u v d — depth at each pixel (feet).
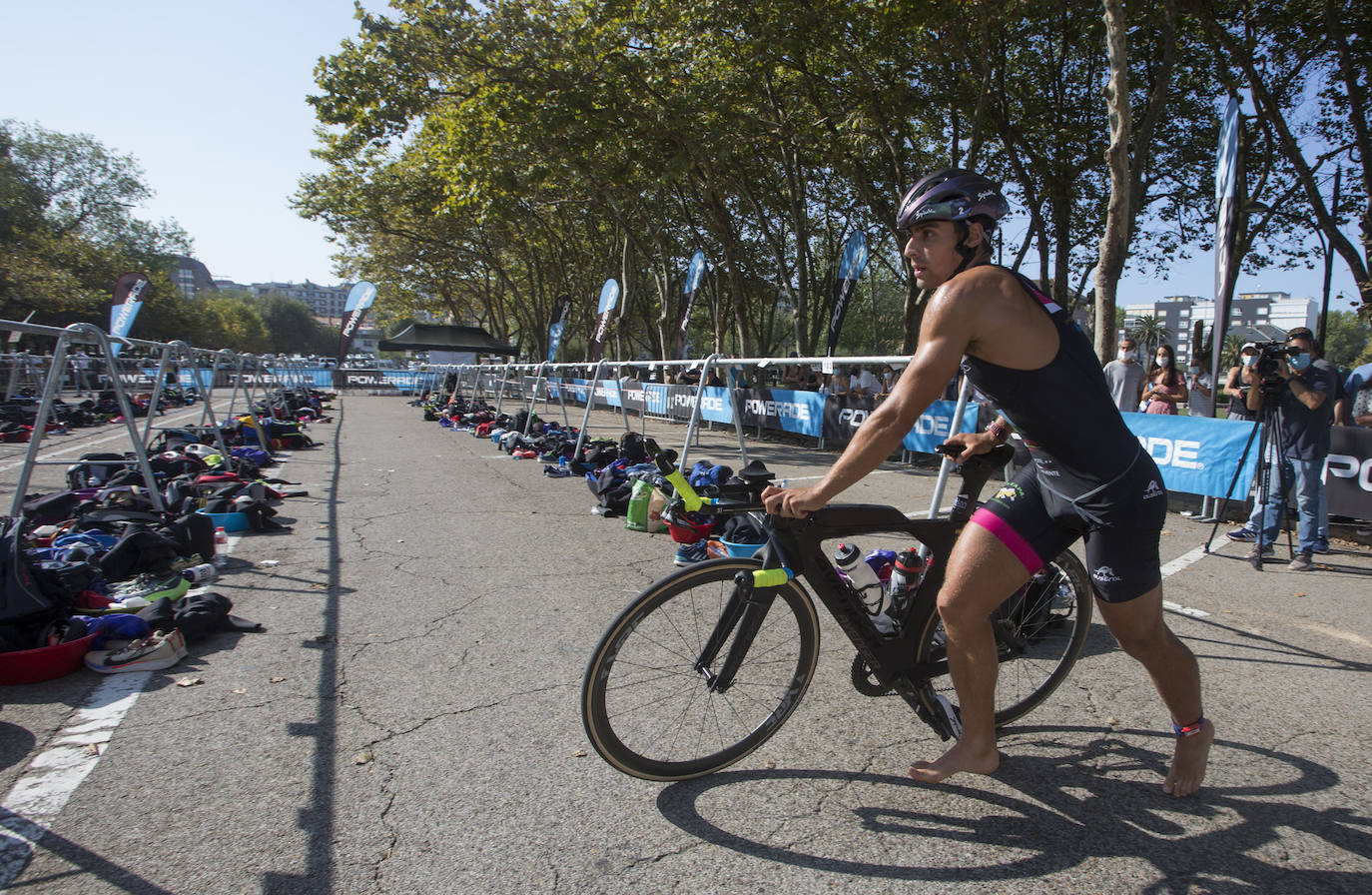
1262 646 12.09
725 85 49.29
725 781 8.01
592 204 77.10
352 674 10.68
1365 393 22.06
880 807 7.54
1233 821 7.30
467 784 7.92
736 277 61.26
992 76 47.37
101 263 143.43
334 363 103.65
